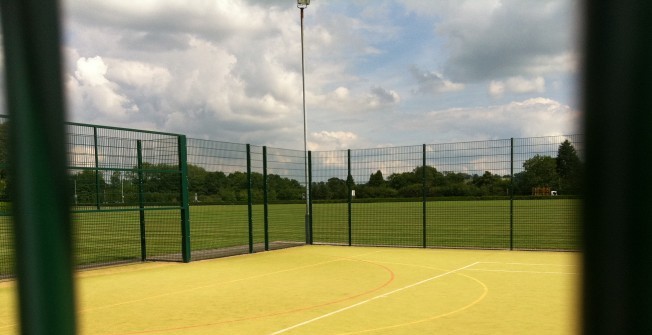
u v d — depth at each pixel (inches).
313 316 289.0
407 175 676.1
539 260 537.0
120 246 740.0
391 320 276.8
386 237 858.1
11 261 45.5
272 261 550.9
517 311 296.4
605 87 38.4
